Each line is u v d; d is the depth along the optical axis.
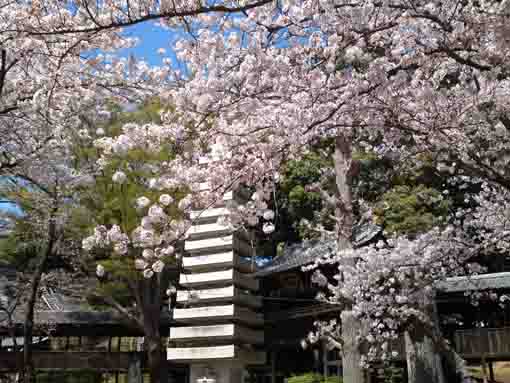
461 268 9.96
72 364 20.89
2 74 7.71
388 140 6.31
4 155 10.07
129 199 14.90
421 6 5.00
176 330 18.62
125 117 14.97
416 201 14.12
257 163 5.70
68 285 19.91
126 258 15.99
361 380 7.18
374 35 5.39
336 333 11.05
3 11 6.22
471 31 5.19
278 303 20.03
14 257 20.59
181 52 5.68
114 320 21.25
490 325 15.09
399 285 10.55
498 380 14.49
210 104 5.41
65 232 17.05
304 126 5.53
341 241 8.59
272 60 5.23
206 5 4.87
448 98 5.89
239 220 5.84
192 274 19.06
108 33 5.95
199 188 5.80
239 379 18.42
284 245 21.94
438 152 6.28
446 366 13.89
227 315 18.23
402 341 14.39
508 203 9.16
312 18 5.36
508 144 6.73
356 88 5.14
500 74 5.98
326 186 13.36
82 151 14.66
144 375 23.28
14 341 18.06
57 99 7.75
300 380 16.39
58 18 5.55
